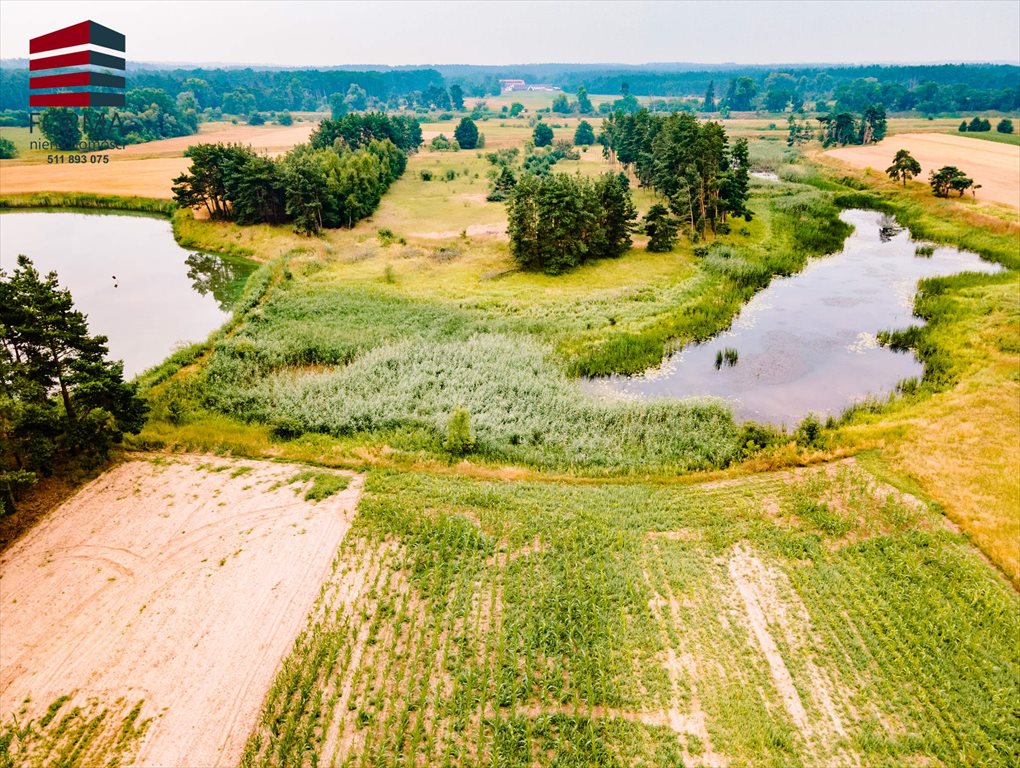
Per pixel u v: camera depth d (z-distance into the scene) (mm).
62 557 26125
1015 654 20938
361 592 24312
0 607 23625
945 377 39562
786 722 19125
